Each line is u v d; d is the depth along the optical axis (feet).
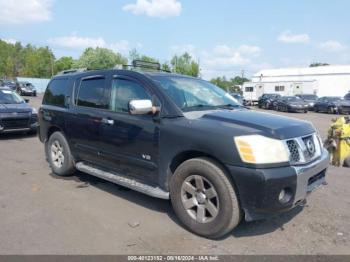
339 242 12.98
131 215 15.34
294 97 109.81
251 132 12.44
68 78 21.33
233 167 12.23
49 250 12.25
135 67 18.80
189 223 13.65
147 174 15.52
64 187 19.26
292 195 12.49
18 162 25.40
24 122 36.47
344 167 25.13
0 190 18.67
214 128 13.06
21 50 360.69
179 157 14.26
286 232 13.79
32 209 15.94
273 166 12.05
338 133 25.61
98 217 15.10
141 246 12.59
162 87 15.53
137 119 15.66
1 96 38.37
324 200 17.38
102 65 231.50
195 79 18.21
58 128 21.24
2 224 14.29
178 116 14.46
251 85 167.84
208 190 13.10
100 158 18.06
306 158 13.28
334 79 165.17
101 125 17.51
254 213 12.22
